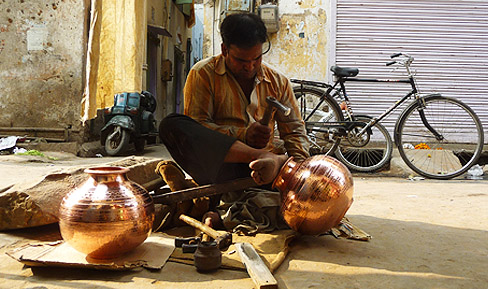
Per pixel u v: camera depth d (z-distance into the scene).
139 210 1.74
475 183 5.32
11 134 8.05
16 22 7.94
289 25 7.49
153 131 8.96
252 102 2.40
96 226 1.64
